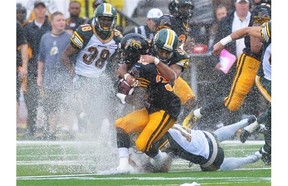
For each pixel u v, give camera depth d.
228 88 30.97
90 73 27.11
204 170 21.86
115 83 25.64
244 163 22.08
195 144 21.33
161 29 23.62
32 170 22.16
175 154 21.42
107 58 27.09
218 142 21.70
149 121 21.22
